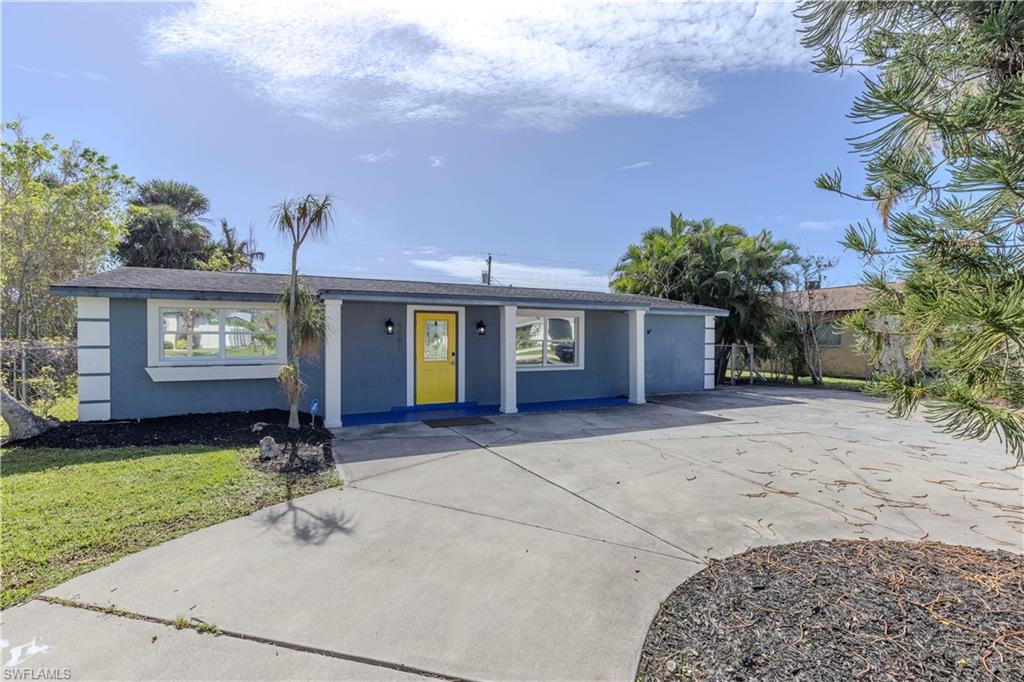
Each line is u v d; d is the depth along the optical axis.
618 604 2.93
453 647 2.52
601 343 12.70
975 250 2.05
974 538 3.92
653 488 5.21
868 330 2.48
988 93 1.82
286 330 8.91
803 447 7.29
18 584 3.02
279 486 4.98
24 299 11.75
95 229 12.94
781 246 16.80
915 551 3.57
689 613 2.81
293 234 7.10
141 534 3.77
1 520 3.92
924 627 2.54
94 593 2.95
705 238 17.78
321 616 2.77
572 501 4.77
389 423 8.71
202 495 4.60
